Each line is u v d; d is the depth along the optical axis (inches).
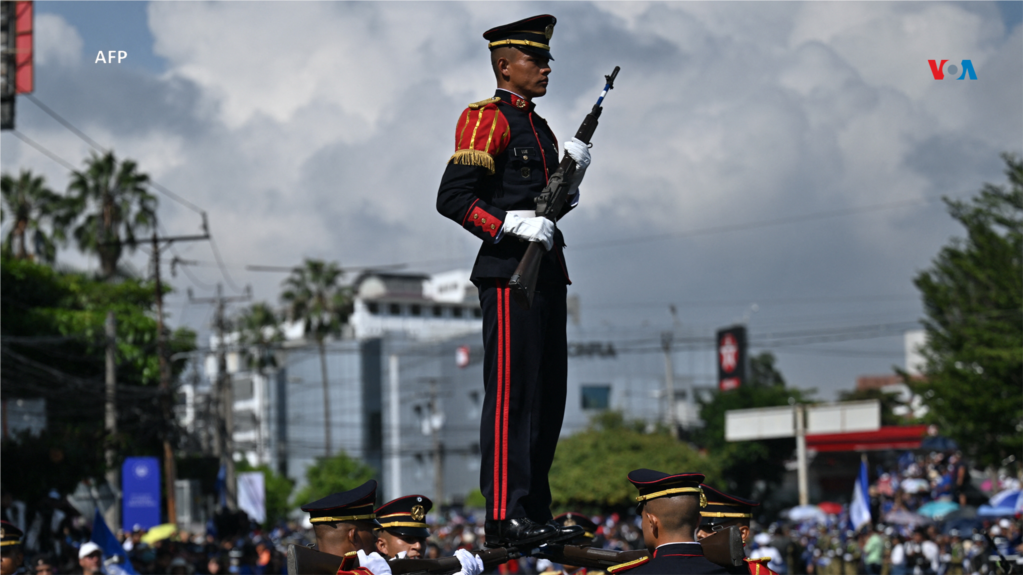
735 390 2733.8
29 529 807.7
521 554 206.2
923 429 2252.7
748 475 2596.0
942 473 1899.6
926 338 1486.2
